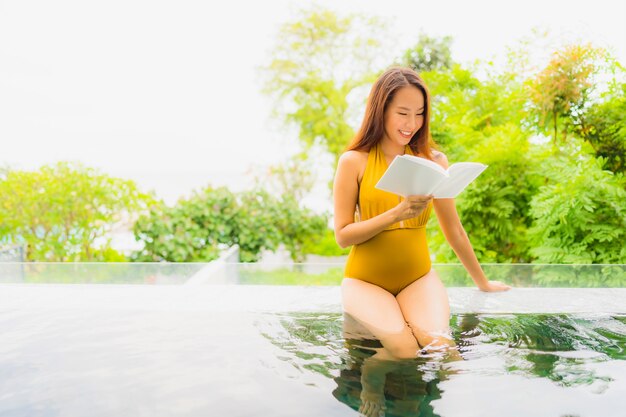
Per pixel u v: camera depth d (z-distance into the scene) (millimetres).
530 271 2453
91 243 4848
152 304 2176
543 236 3598
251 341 1659
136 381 1331
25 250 4684
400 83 1846
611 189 3303
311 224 5957
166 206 5238
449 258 4082
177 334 1750
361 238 1854
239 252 5418
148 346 1624
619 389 1235
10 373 1399
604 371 1357
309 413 1120
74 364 1466
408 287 1980
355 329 1766
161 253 5008
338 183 1954
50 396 1245
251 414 1120
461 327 1802
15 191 4578
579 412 1111
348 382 1298
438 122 4910
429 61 9242
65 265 2658
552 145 4055
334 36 9656
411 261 1956
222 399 1207
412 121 1870
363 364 1427
